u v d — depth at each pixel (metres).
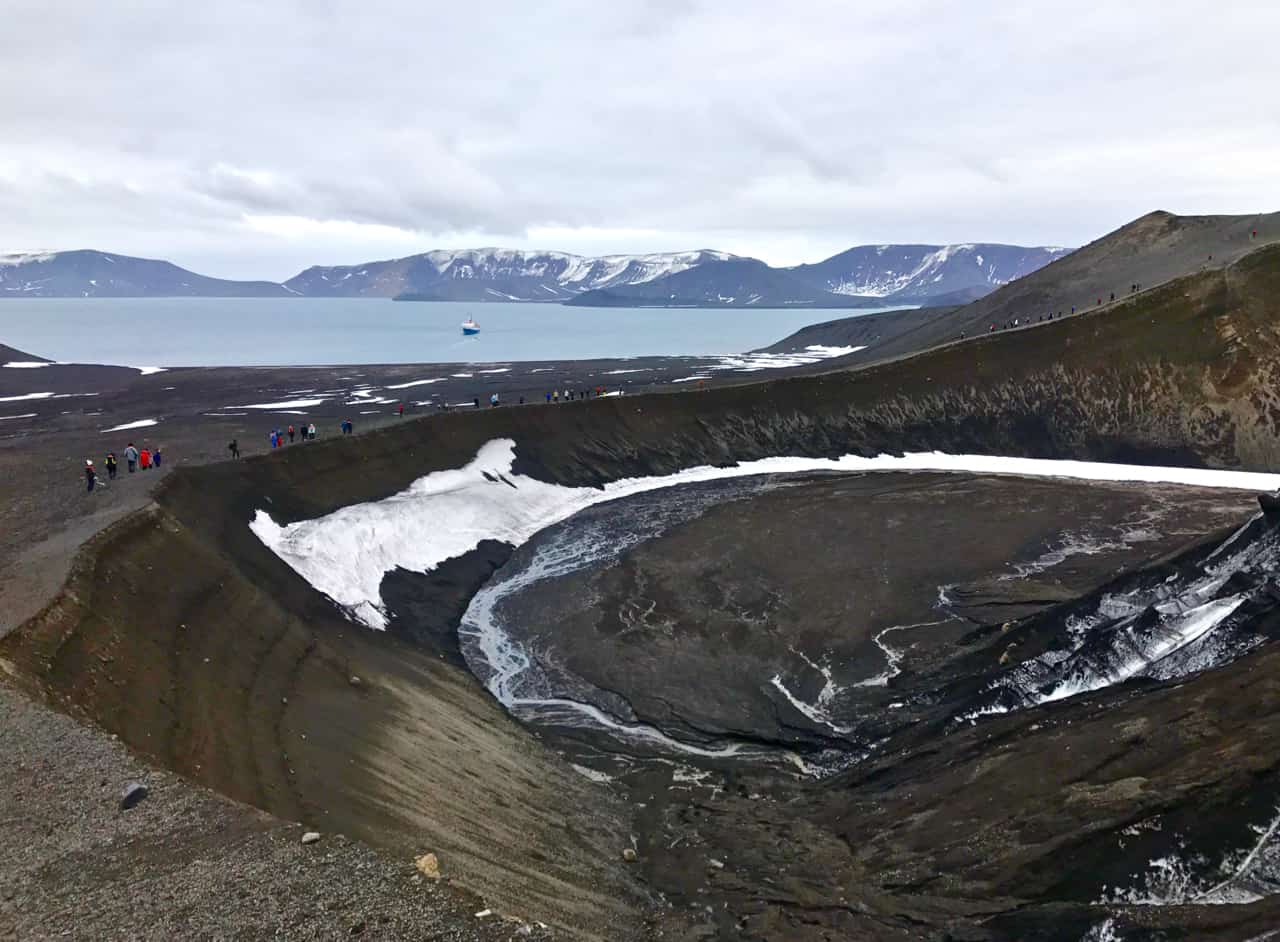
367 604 39.41
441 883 13.26
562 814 24.28
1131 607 32.44
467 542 50.50
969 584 43.44
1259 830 18.14
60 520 32.84
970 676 32.88
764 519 56.19
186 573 30.09
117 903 12.27
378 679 30.25
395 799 20.48
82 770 15.95
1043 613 35.59
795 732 31.50
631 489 65.06
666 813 25.88
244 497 42.47
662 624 40.88
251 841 14.03
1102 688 28.11
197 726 20.89
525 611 43.16
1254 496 57.66
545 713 33.47
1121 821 19.59
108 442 57.22
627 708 33.59
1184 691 23.66
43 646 20.84
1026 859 19.80
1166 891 18.03
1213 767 19.86
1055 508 56.34
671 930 18.62
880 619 40.06
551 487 61.72
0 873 12.98
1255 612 27.14
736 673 36.06
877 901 19.77
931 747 27.64
